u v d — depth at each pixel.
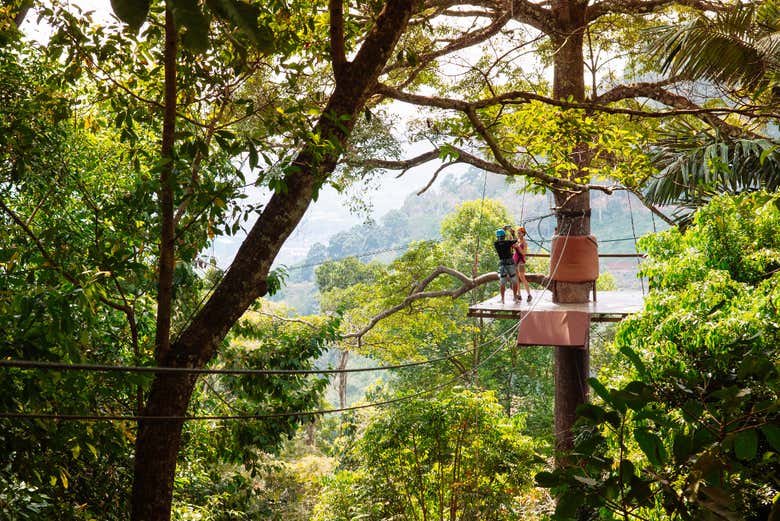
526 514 14.10
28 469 6.33
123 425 7.20
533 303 13.76
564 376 16.81
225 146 6.18
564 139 11.78
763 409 3.52
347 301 33.53
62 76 7.22
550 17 15.82
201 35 1.63
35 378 5.70
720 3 14.28
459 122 10.64
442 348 34.19
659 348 7.34
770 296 6.87
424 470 13.09
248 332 10.41
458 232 36.84
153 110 7.30
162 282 6.77
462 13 17.27
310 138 6.63
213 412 11.27
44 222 8.73
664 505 3.98
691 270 8.52
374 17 8.16
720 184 11.73
